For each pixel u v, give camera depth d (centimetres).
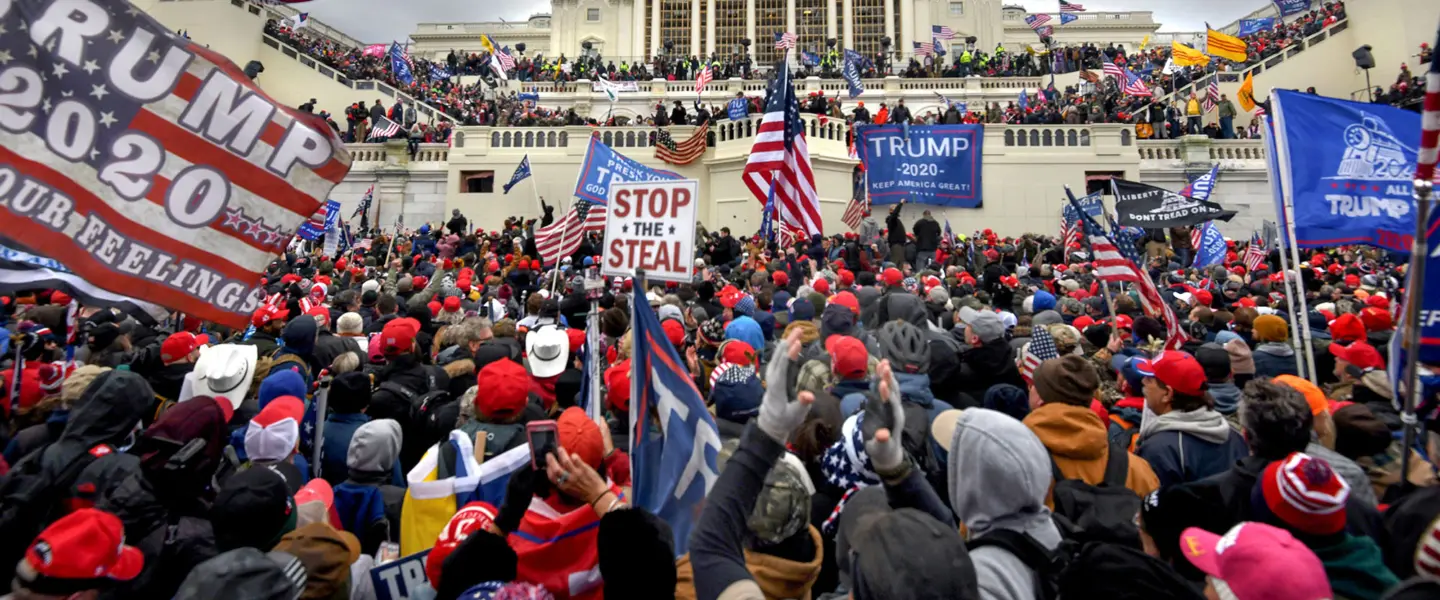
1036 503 228
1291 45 3319
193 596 220
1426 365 357
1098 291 1098
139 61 354
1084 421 321
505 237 1873
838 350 423
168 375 505
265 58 3447
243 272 372
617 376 444
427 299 918
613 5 5297
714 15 5156
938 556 174
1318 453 325
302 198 386
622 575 212
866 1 5062
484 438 360
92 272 338
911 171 2256
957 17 5247
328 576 271
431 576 295
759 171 1066
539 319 759
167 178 358
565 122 2570
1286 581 173
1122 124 2345
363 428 372
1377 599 234
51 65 337
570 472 268
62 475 304
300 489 355
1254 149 2475
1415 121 590
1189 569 251
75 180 338
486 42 4331
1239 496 283
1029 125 2352
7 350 513
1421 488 274
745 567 212
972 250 1719
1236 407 431
